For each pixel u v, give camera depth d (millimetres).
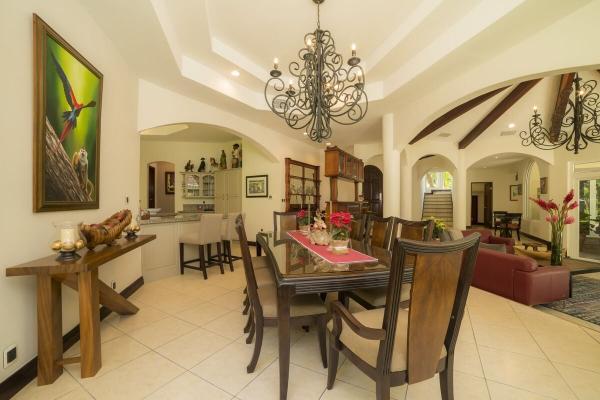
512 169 10273
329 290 1489
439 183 13883
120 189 2814
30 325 1611
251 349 1947
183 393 1492
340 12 2566
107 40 2467
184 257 4062
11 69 1471
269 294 1874
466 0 2262
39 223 1686
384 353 1112
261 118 4852
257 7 2498
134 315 2520
